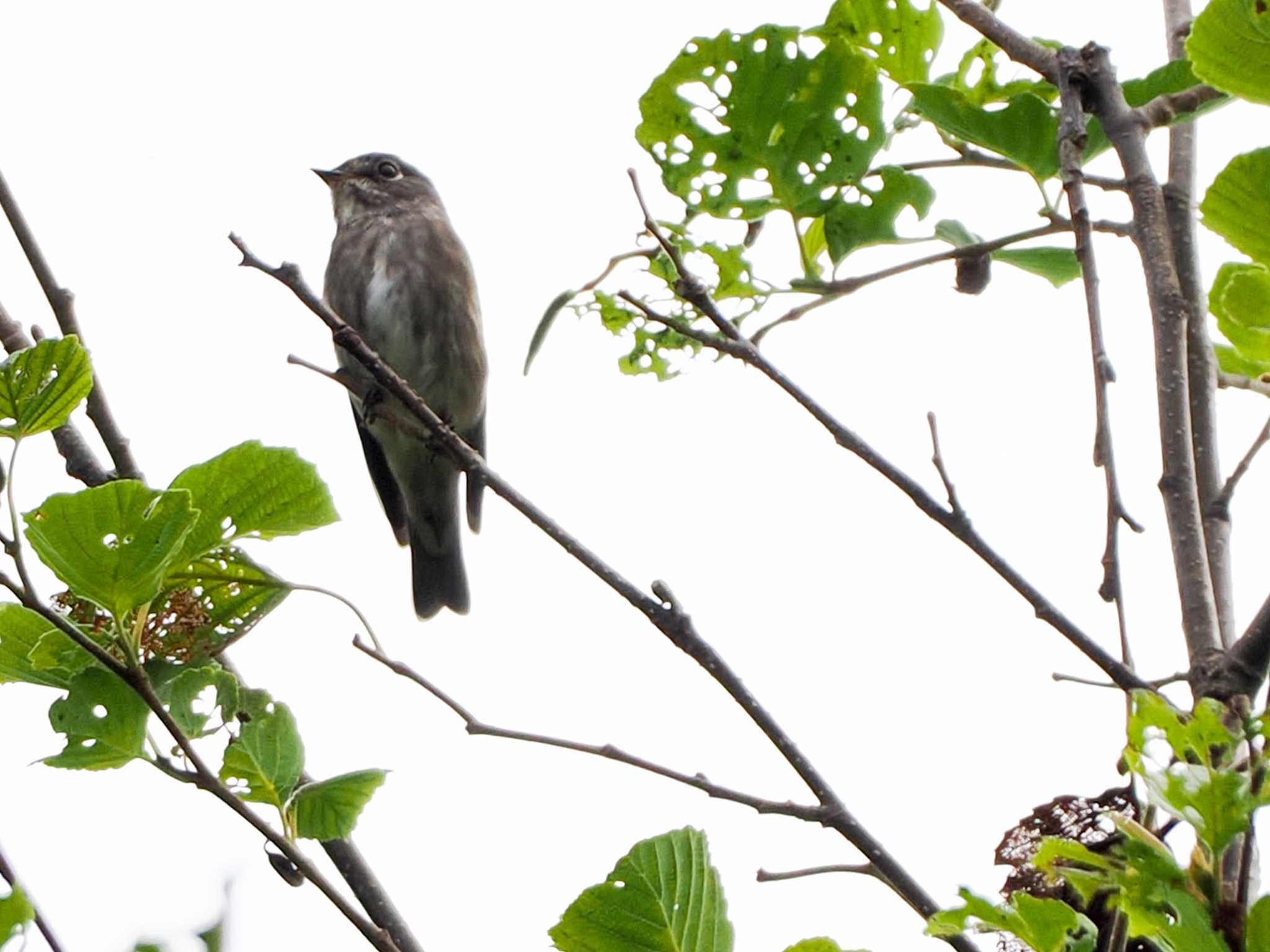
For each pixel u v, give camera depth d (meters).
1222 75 4.49
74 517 4.84
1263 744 3.56
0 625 5.29
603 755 5.04
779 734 4.89
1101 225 5.83
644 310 5.44
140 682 4.93
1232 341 4.89
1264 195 4.48
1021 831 4.39
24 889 4.82
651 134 6.51
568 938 4.53
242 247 5.76
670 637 5.00
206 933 5.05
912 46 6.78
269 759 5.29
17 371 4.84
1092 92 5.65
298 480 5.28
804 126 6.43
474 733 5.12
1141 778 3.46
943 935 3.68
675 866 4.55
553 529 5.26
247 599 5.68
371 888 5.81
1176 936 3.39
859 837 4.75
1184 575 5.00
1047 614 4.73
